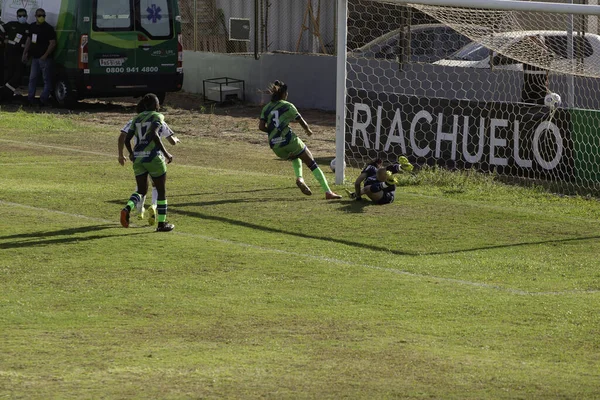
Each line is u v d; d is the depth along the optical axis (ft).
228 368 72.79
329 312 90.68
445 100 199.93
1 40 312.29
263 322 86.89
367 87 285.23
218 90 326.65
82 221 135.23
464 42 274.77
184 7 361.51
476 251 121.90
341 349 78.33
